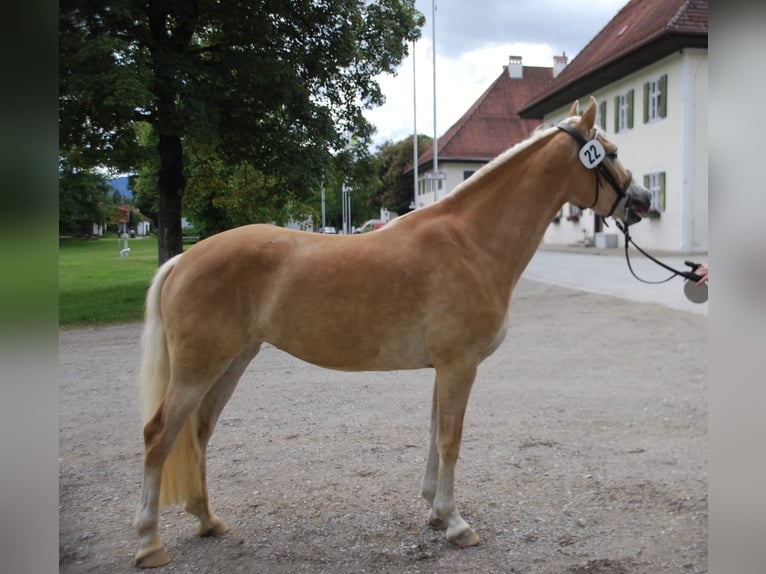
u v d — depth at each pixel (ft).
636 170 82.38
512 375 22.71
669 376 21.99
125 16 36.01
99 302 45.32
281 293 9.89
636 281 47.83
